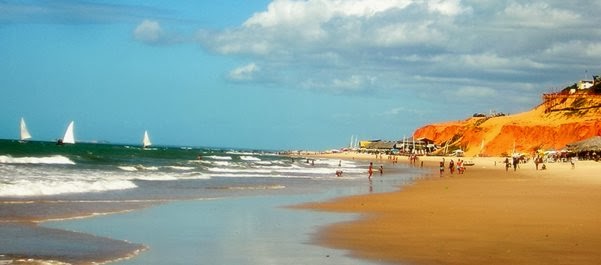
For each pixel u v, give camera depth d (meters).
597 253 15.27
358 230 19.50
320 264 13.77
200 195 33.56
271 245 16.30
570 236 18.12
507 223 21.38
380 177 66.12
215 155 140.00
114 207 24.95
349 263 13.92
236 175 59.88
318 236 18.05
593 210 26.33
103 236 17.23
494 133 181.12
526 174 73.88
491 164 123.12
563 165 99.06
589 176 65.31
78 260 13.58
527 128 162.88
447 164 123.38
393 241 17.12
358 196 35.47
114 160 78.81
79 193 30.73
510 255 14.95
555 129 154.00
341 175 67.94
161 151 138.75
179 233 18.33
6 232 17.09
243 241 16.94
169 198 30.80
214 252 15.10
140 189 35.91
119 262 13.55
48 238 16.42
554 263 13.99
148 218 21.86
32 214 21.27
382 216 23.94
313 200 31.95
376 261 14.19
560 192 39.41
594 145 110.19
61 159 69.50
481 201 31.67
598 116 153.62
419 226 20.52
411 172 84.38
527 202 30.95
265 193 36.84
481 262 14.11
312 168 90.50
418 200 32.41
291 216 23.80
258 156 162.25
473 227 20.27
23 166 52.84
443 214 24.70
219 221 21.61
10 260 13.26
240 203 29.33
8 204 23.64
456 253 15.26
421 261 14.20
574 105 166.25
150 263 13.55
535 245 16.47
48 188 30.81
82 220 20.47
